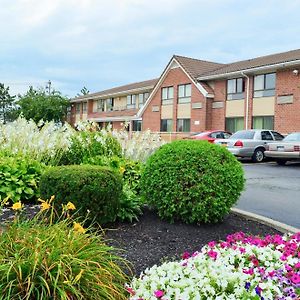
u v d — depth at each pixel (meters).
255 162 18.30
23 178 6.02
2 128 7.85
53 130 8.08
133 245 4.52
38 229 3.12
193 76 27.66
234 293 2.71
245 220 5.85
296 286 2.79
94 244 3.14
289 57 22.88
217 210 5.22
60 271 2.59
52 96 48.00
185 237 4.88
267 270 3.01
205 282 2.79
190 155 5.24
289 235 4.19
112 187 4.88
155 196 5.34
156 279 2.95
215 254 3.35
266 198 8.84
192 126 28.00
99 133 9.24
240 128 24.98
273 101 22.88
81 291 2.66
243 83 24.92
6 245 2.88
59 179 4.73
